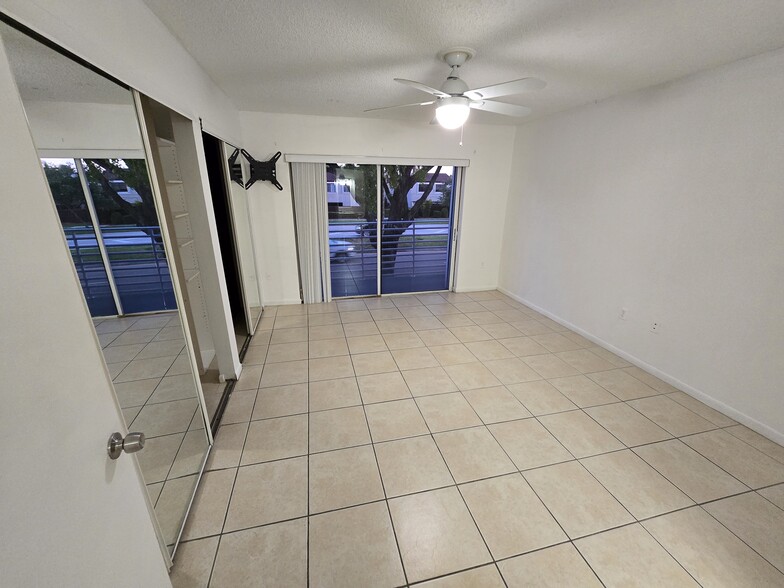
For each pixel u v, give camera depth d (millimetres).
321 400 2312
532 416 2184
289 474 1718
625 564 1335
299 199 3881
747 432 2053
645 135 2613
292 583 1252
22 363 527
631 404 2318
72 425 629
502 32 1705
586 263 3285
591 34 1717
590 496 1623
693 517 1525
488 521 1495
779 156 1877
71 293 657
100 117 1142
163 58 1570
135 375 1434
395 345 3145
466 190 4367
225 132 2791
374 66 2180
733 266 2121
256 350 3020
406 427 2064
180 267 2100
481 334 3412
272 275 4090
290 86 2598
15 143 548
